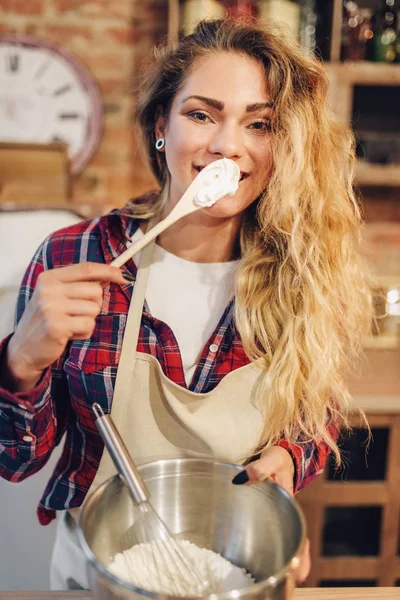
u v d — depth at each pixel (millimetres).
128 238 1026
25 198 2260
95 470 1001
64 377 1006
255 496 734
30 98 2475
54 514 1092
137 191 2600
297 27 2084
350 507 1971
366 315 1173
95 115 2508
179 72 943
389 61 2131
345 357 1140
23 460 908
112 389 959
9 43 2416
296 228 986
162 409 972
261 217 1018
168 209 1013
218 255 1029
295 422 1017
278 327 1016
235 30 918
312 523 1722
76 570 1031
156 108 1027
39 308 736
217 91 886
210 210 916
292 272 1021
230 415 982
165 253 1029
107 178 2588
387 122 2422
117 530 722
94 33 2447
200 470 749
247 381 982
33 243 1634
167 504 754
